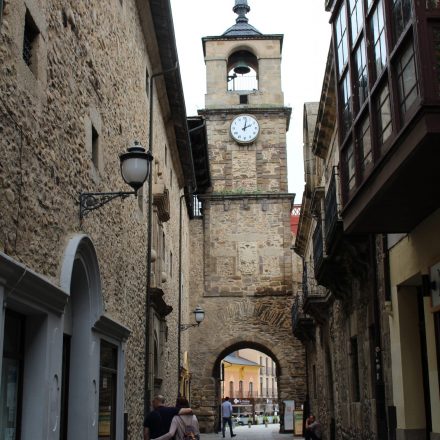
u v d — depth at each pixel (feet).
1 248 21.02
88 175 32.89
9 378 23.97
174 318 83.76
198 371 110.93
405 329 37.47
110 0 39.65
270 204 116.67
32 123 24.25
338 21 40.14
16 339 24.80
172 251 81.41
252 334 112.06
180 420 34.14
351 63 35.94
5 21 21.43
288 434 108.37
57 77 27.84
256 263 114.52
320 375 84.02
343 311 59.72
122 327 39.32
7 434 23.62
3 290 20.99
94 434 33.04
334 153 58.54
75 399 32.01
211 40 124.16
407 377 36.88
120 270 41.29
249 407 262.88
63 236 28.43
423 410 36.40
